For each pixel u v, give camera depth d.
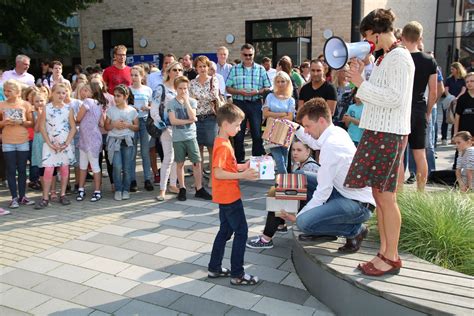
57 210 5.99
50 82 10.47
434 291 3.00
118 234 5.08
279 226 5.07
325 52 3.17
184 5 15.88
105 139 6.82
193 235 5.03
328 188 3.63
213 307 3.55
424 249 3.73
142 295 3.75
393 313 2.98
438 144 10.47
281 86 6.52
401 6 14.58
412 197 4.29
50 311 3.53
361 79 3.10
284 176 4.15
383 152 3.07
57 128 6.08
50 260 4.43
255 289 3.83
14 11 12.95
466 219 3.97
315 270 3.66
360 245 3.82
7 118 6.03
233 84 7.48
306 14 14.20
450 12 16.23
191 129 6.18
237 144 7.73
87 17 17.48
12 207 6.08
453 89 10.25
